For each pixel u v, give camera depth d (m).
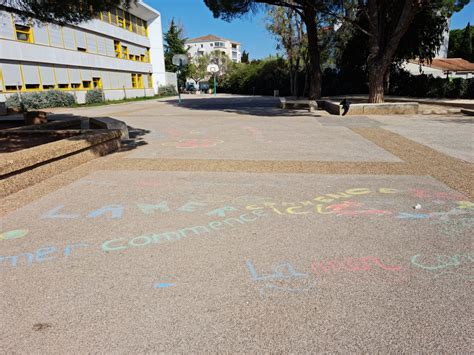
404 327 2.20
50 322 2.30
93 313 2.38
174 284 2.71
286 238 3.45
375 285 2.64
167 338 2.14
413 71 35.50
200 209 4.28
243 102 27.62
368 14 15.55
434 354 1.99
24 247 3.37
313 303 2.45
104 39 31.12
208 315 2.34
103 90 30.61
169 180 5.56
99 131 8.10
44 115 14.37
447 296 2.50
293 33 29.02
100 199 4.70
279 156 7.20
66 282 2.77
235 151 7.80
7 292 2.65
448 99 20.92
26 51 21.88
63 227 3.82
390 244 3.29
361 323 2.24
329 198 4.59
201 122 13.67
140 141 9.37
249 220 3.92
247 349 2.04
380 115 14.98
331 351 2.01
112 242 3.45
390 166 6.24
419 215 3.97
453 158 6.80
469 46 52.59
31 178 5.34
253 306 2.42
